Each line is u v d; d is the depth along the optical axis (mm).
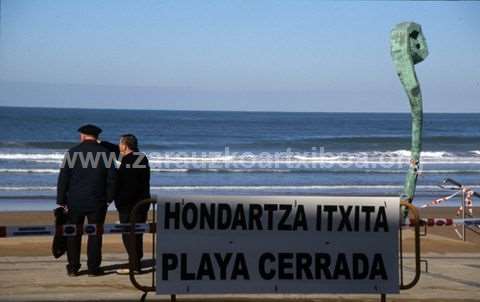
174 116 130750
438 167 44781
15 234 8531
